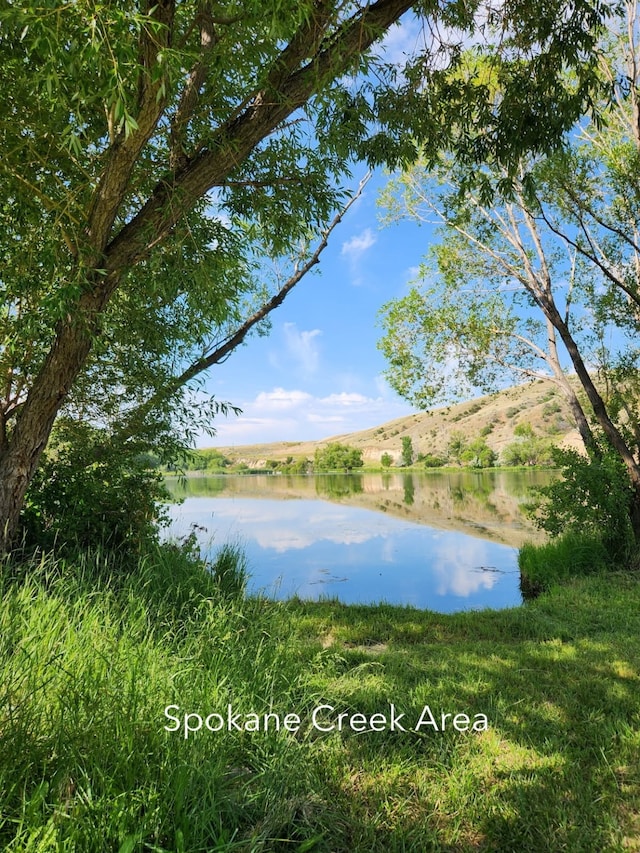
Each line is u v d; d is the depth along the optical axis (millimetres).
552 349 10445
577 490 8922
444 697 3518
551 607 6191
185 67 2957
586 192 8703
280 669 3436
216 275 4680
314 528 16234
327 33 3609
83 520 5957
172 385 6684
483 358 11336
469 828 2295
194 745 2264
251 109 3963
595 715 3301
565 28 4262
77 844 1644
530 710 3363
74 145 2758
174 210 4023
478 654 4559
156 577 4703
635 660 4270
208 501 26641
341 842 2123
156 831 1785
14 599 2959
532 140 4699
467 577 9648
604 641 4836
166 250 4246
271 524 17125
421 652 4668
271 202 4656
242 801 2189
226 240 4820
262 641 3699
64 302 3631
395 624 5664
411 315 11625
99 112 4066
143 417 6711
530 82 4559
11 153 3771
